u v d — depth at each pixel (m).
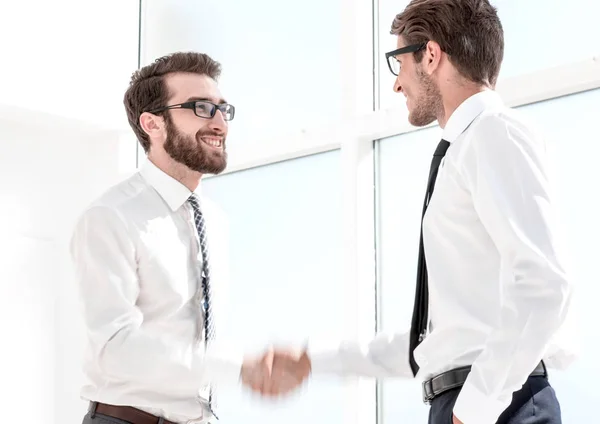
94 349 2.77
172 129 3.12
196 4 4.96
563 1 3.38
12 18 4.57
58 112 4.73
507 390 2.00
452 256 2.27
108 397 2.83
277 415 4.33
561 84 3.27
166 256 2.97
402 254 3.95
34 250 4.89
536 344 1.97
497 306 2.18
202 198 3.28
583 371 3.27
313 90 4.34
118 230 2.89
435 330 2.30
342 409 4.08
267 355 2.88
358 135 4.01
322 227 4.27
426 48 2.45
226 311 3.27
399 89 2.56
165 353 2.74
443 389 2.23
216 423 4.58
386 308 3.98
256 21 4.63
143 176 3.13
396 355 2.76
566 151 3.36
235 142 4.69
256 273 4.53
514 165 2.12
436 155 2.39
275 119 4.51
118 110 5.00
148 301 2.94
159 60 3.24
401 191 3.97
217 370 2.84
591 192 3.29
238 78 4.71
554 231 2.06
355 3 4.07
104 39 4.99
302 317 4.30
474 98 2.34
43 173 4.98
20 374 4.76
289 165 4.45
